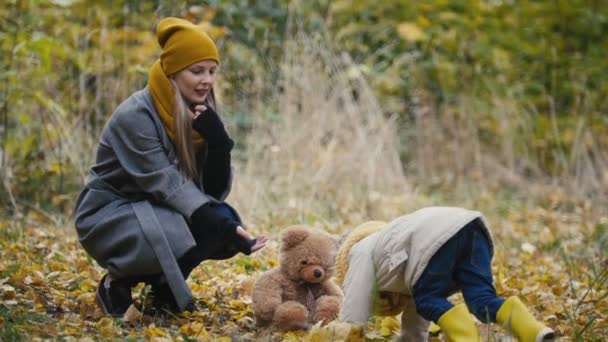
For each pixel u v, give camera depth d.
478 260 5.54
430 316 5.49
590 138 16.12
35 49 11.10
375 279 5.73
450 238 5.51
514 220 12.99
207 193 6.86
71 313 6.61
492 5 19.08
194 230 6.64
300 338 5.81
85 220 6.73
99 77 12.30
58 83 12.48
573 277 8.84
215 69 6.83
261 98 14.52
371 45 18.30
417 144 16.38
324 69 14.75
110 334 5.93
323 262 6.11
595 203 14.69
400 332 6.25
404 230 5.65
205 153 6.78
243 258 8.66
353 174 13.44
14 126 12.25
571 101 18.11
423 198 13.58
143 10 13.47
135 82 12.47
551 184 15.98
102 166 6.81
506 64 18.16
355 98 15.30
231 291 7.46
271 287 6.14
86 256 8.62
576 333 6.21
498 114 16.67
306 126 13.46
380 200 12.71
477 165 15.99
